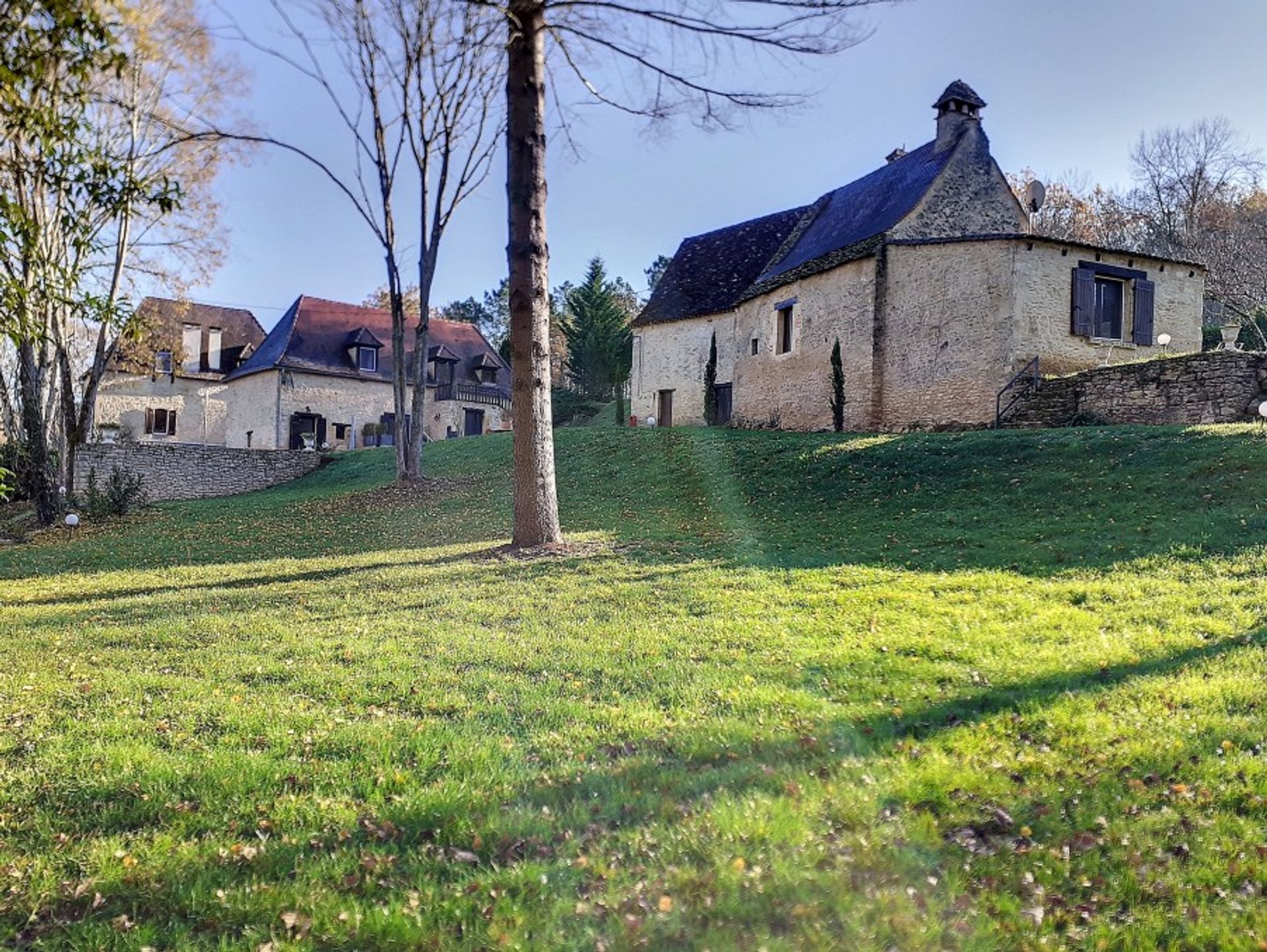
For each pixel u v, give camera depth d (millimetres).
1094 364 17719
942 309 18109
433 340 42312
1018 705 4297
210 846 3127
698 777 3607
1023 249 17203
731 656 5441
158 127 18422
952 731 3979
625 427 23641
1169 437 11680
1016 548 8680
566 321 53000
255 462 25328
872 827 3125
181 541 14836
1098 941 2508
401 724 4328
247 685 5176
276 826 3285
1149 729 3918
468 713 4504
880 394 19188
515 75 9734
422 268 18391
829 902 2695
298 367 37562
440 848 3104
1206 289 30406
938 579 7594
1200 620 5715
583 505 15023
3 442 25406
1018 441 13234
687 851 3018
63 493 18766
